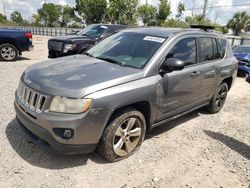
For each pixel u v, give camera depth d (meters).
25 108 3.22
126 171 3.34
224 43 5.62
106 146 3.30
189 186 3.19
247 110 6.30
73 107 2.92
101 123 3.09
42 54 13.60
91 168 3.31
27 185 2.92
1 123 4.27
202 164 3.68
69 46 8.98
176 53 4.09
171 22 32.97
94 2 38.38
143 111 3.78
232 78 5.88
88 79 3.17
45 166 3.27
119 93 3.18
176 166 3.57
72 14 46.59
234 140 4.55
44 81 3.15
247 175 3.52
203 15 27.19
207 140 4.45
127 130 3.51
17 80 7.09
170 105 4.06
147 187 3.09
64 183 3.00
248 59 10.76
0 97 5.50
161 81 3.72
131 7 32.34
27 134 3.34
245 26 33.44
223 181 3.35
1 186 2.86
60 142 2.96
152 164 3.55
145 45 4.04
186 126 4.97
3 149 3.53
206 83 4.86
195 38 4.60
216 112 5.86
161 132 4.59
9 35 10.26
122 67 3.66
